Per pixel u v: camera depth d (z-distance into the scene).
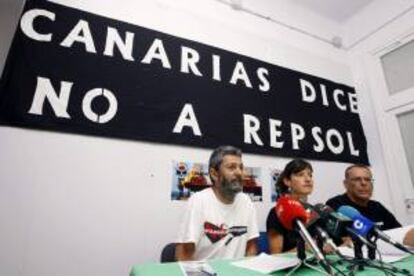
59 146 1.82
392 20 3.07
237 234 1.60
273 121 2.62
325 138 2.88
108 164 1.93
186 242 1.45
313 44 3.27
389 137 3.01
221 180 1.59
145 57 2.19
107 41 2.09
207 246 1.51
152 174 2.04
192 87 2.31
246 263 1.02
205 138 2.25
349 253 1.11
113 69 2.05
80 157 1.86
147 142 2.07
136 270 0.93
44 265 1.65
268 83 2.73
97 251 1.78
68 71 1.91
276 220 1.73
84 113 1.89
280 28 3.08
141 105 2.08
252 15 2.93
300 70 3.03
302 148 2.70
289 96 2.81
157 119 2.11
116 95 2.01
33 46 1.86
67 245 1.72
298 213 0.91
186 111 2.23
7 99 1.71
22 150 1.72
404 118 2.93
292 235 0.99
